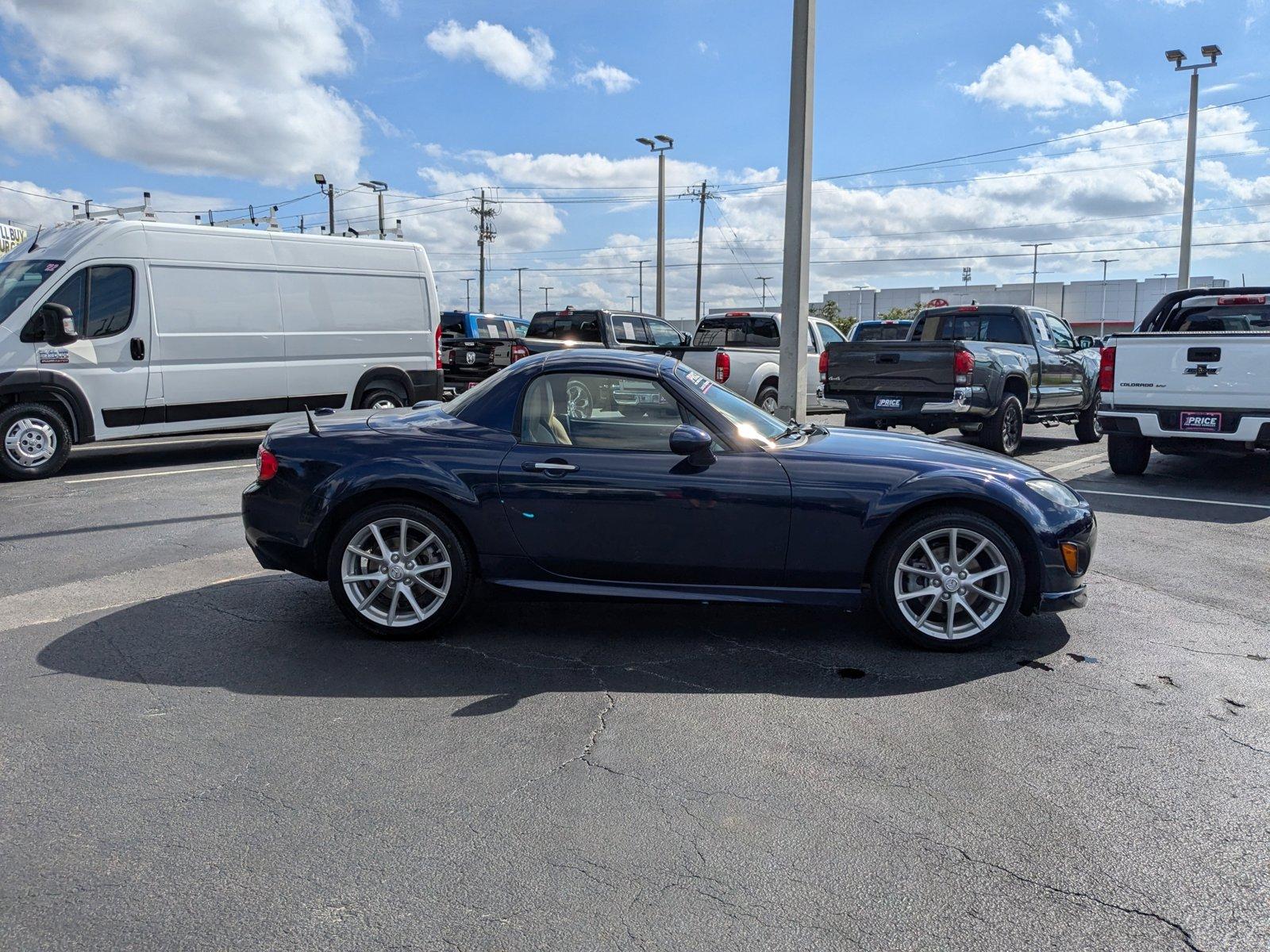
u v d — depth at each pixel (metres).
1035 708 3.89
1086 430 13.77
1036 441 14.05
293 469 4.72
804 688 4.11
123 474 9.95
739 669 4.34
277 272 11.07
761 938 2.39
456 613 4.68
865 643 4.72
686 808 3.04
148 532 7.12
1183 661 4.46
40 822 2.91
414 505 4.64
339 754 3.40
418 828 2.90
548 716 3.78
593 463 4.59
